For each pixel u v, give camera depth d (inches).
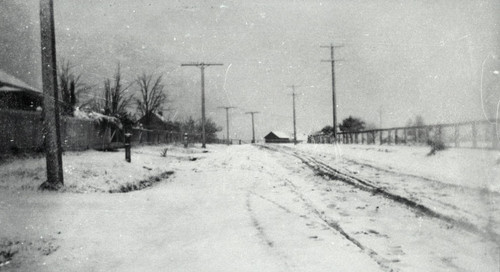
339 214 304.7
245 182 549.3
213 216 324.5
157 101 2095.2
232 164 852.0
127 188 503.2
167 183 595.8
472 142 628.1
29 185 434.6
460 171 443.2
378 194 378.0
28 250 240.1
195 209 363.3
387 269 182.9
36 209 334.3
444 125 703.7
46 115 430.6
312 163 753.6
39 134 722.8
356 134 1428.4
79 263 223.5
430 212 287.4
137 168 642.8
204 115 1811.0
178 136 2023.9
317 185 476.1
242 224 284.8
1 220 295.4
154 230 292.2
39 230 278.4
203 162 928.9
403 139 999.0
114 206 365.1
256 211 332.2
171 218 329.4
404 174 490.0
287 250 215.5
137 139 1304.1
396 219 279.4
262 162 879.1
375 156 760.3
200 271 193.9
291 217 300.5
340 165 666.2
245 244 232.2
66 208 344.5
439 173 461.4
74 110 928.9
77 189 438.9
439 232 240.5
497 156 468.8
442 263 189.8
